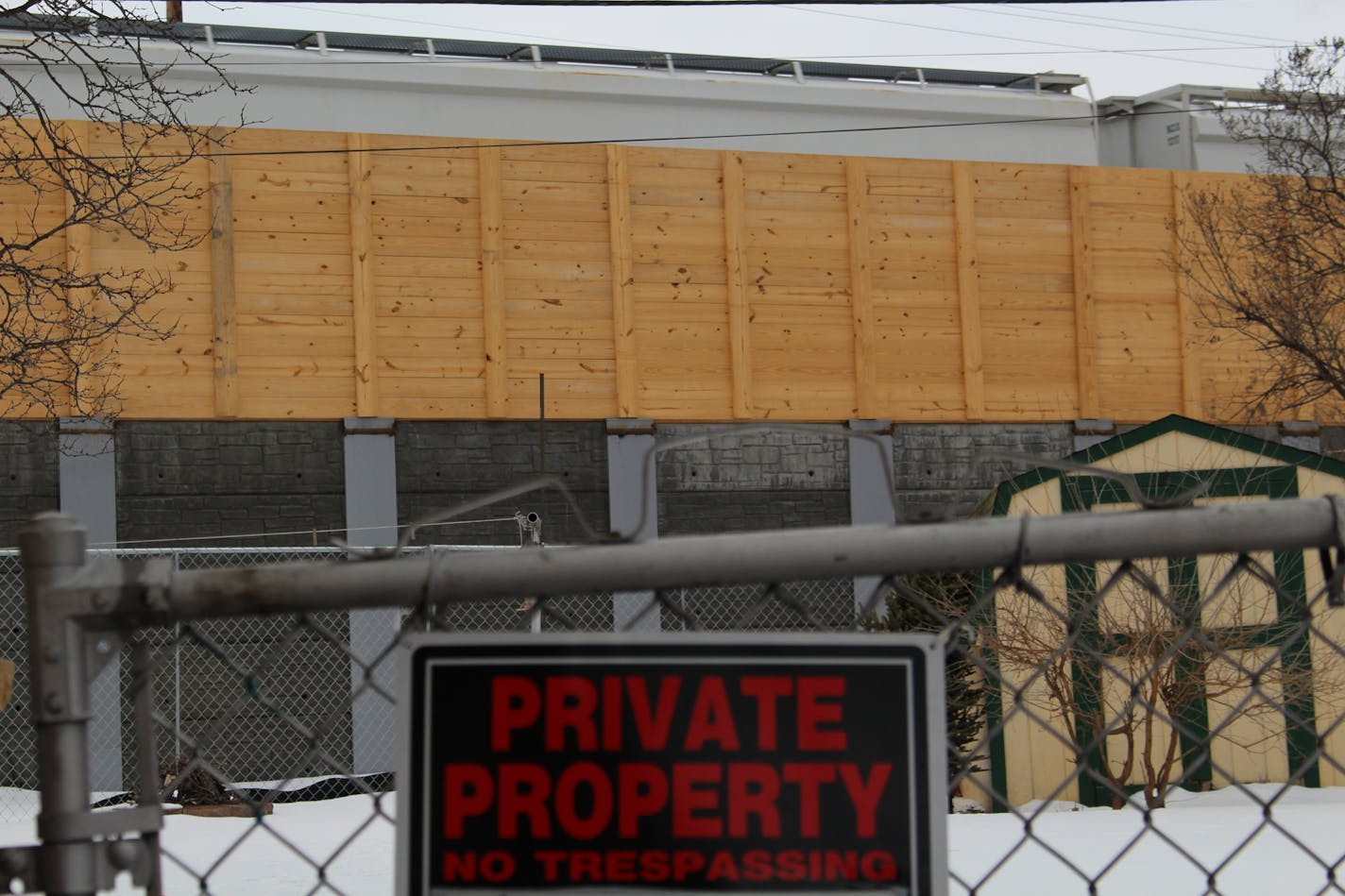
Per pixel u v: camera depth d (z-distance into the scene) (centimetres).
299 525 1567
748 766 147
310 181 1612
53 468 1474
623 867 146
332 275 1609
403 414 1622
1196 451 1011
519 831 147
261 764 1308
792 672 148
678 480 1708
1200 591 824
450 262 1653
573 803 147
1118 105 2067
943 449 1809
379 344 1620
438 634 149
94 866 149
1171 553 158
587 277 1702
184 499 1530
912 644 148
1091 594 870
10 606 1329
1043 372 1862
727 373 1741
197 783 852
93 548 1455
